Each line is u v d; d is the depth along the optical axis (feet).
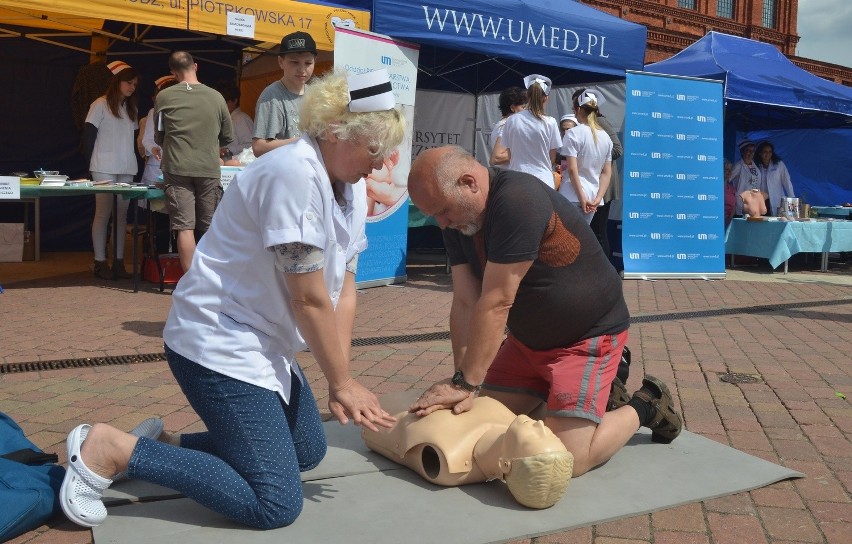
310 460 10.46
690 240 32.63
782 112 45.16
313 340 8.53
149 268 26.94
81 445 8.84
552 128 23.39
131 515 9.30
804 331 21.86
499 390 11.59
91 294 24.26
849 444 12.48
